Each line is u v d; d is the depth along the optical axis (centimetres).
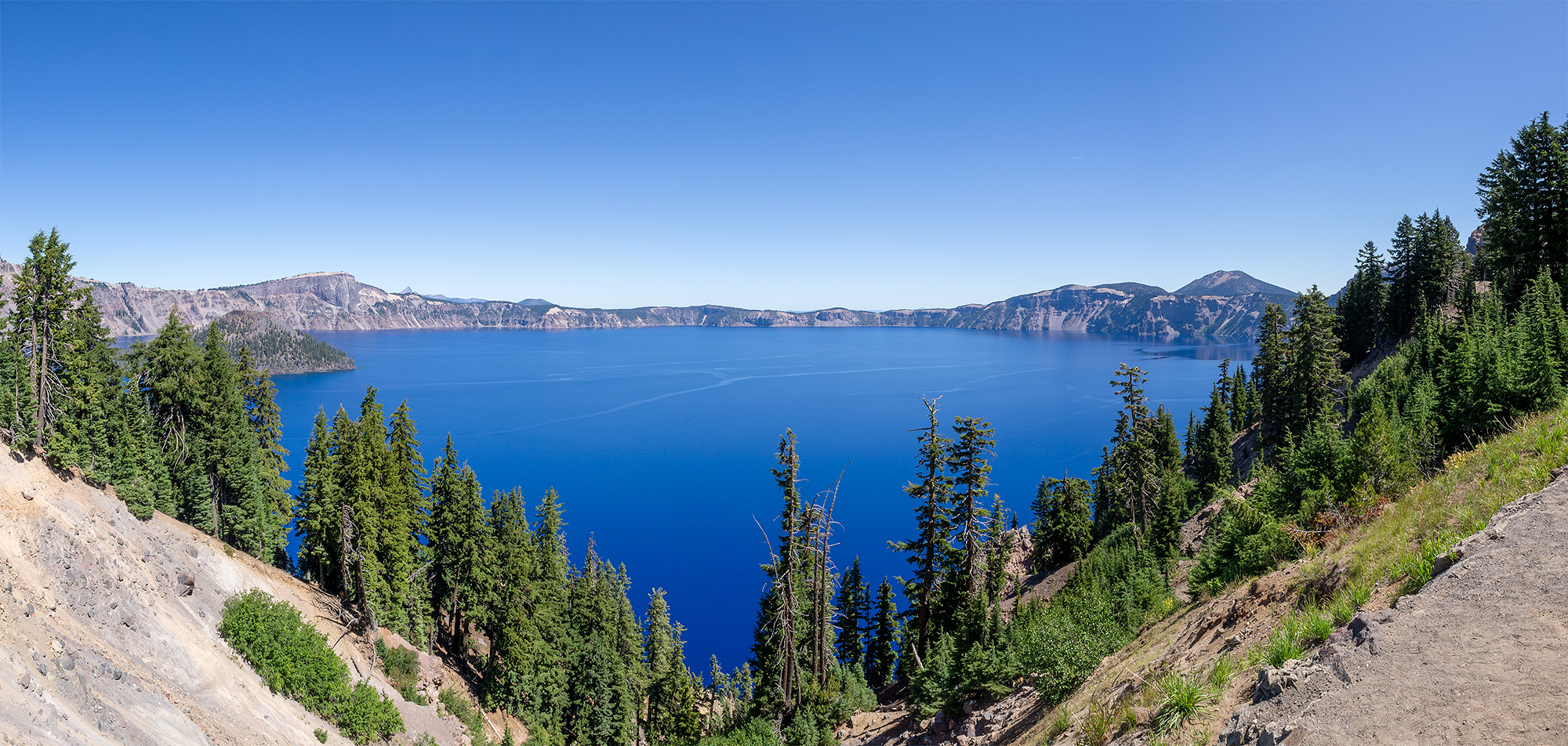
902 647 4275
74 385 3891
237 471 5128
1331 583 1218
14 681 1870
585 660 5644
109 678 2298
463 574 5344
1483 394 3042
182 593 3294
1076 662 1755
